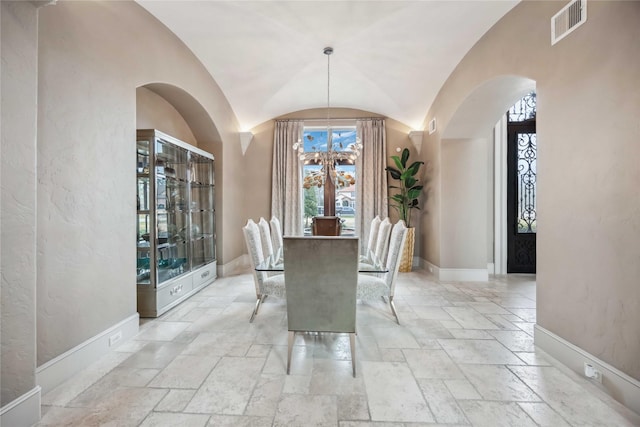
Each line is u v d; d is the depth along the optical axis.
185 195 3.57
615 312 1.65
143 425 1.44
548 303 2.17
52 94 1.76
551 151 2.13
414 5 2.79
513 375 1.89
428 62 3.82
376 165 5.64
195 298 3.49
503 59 2.79
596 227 1.76
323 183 4.05
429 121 4.93
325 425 1.45
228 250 4.82
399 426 1.44
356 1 2.75
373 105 5.34
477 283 4.21
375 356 2.14
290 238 1.87
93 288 2.06
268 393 1.70
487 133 4.29
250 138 5.53
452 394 1.69
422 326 2.68
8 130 1.37
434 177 4.67
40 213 1.69
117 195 2.30
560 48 2.04
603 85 1.71
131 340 2.37
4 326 1.36
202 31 3.17
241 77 4.23
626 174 1.58
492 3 2.66
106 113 2.20
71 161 1.89
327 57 3.79
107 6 2.22
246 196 5.74
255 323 2.74
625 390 1.58
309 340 2.40
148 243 2.87
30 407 1.44
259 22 3.04
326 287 1.90
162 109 3.72
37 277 1.67
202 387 1.75
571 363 1.95
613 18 1.65
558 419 1.49
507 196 4.79
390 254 2.84
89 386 1.76
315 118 5.70
